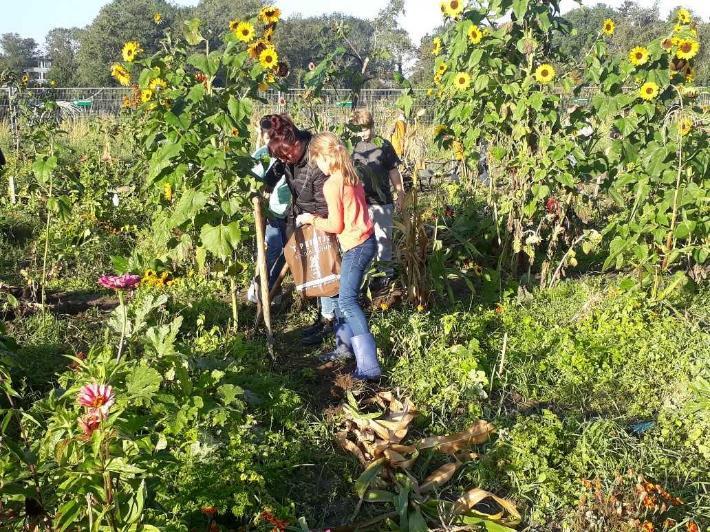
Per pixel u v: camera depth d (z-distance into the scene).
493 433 4.43
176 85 5.45
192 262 6.94
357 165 6.45
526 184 7.11
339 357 5.40
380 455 4.19
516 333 5.90
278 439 4.13
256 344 5.52
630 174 6.53
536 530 3.80
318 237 5.14
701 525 3.72
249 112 5.16
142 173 9.86
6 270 7.27
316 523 3.79
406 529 3.72
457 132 7.96
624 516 3.64
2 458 2.69
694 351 5.38
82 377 3.28
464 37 7.21
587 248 6.69
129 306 5.38
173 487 3.55
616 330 5.73
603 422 4.44
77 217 8.62
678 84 7.14
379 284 6.81
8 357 4.32
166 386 4.17
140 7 50.16
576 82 7.64
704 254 6.17
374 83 17.36
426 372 5.11
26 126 10.94
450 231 7.21
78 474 2.56
